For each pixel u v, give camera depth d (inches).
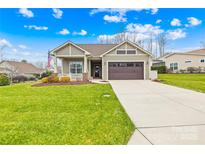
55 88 574.9
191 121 224.5
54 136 179.8
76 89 544.4
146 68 927.0
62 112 271.0
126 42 924.0
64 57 919.7
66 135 181.8
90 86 619.2
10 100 371.9
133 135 183.2
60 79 766.5
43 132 189.9
